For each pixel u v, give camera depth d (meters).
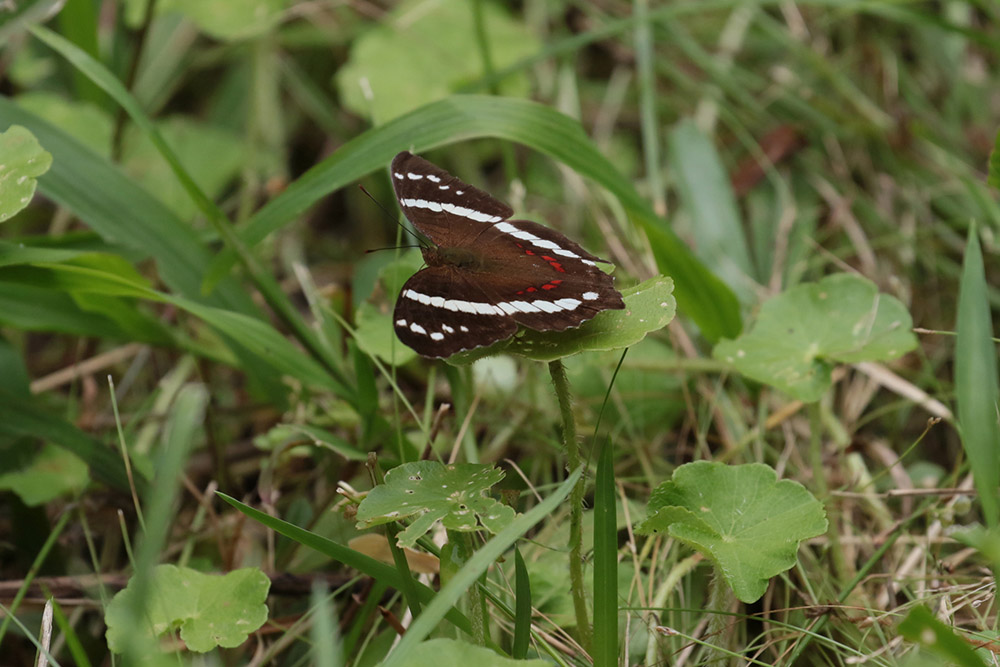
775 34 2.69
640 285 2.23
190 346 2.33
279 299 2.31
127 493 2.30
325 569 2.29
